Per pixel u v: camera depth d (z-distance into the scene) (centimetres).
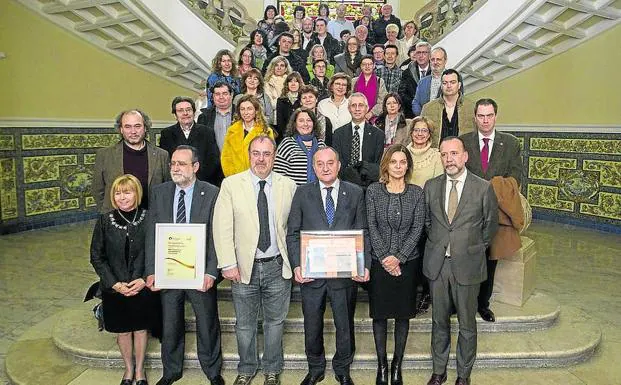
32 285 520
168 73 980
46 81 762
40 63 752
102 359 358
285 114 489
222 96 455
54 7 740
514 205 376
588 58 765
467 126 425
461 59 815
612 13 701
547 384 341
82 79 816
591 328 404
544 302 425
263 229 315
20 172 737
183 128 414
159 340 361
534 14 721
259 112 413
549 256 632
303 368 361
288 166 382
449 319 328
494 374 354
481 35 770
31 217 759
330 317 389
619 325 433
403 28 912
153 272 311
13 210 733
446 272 318
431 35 929
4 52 704
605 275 558
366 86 552
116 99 880
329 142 447
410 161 326
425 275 325
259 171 310
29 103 743
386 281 320
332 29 947
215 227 310
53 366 360
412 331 391
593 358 378
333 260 307
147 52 898
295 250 315
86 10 761
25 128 737
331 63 805
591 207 783
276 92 550
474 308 321
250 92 498
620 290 512
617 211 747
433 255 319
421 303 398
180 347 334
